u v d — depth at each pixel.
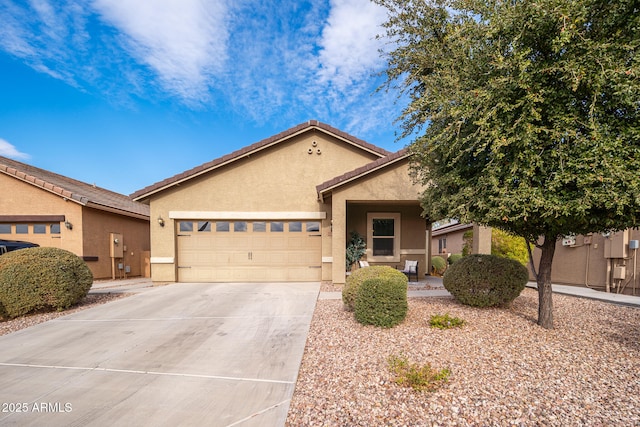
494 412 2.84
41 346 4.85
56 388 3.52
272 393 3.33
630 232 8.64
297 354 4.37
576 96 3.85
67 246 11.82
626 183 3.42
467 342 4.59
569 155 3.84
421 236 11.76
